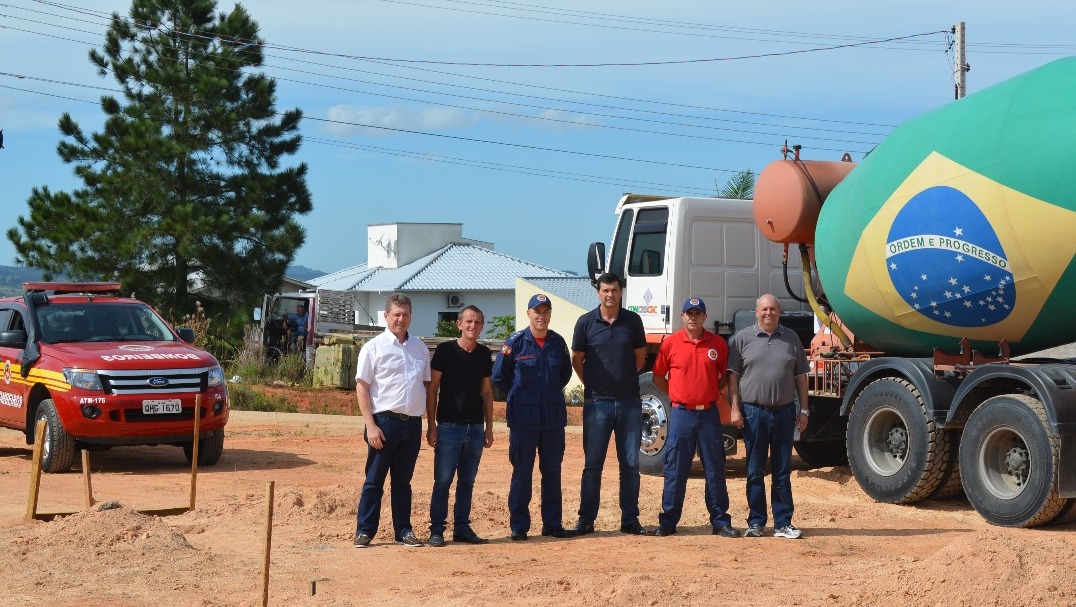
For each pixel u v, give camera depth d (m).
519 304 37.44
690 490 12.74
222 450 15.14
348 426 20.31
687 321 10.02
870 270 11.80
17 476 13.66
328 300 37.19
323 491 11.22
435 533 9.60
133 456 15.80
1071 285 10.33
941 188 10.95
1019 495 10.16
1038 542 7.54
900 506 11.57
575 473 14.36
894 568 8.12
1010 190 10.40
